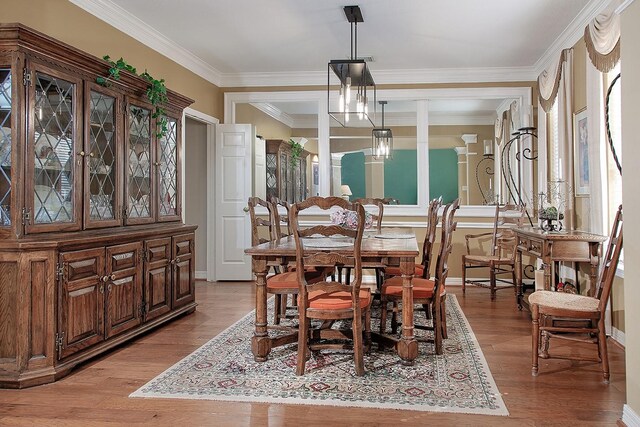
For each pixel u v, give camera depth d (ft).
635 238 7.00
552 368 9.66
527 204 19.53
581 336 12.08
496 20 14.20
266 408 7.82
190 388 8.65
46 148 9.26
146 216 12.63
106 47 13.21
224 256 20.57
